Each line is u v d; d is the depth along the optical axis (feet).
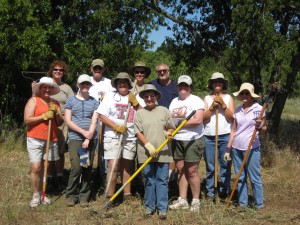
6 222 14.10
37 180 15.37
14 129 27.27
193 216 14.57
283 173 21.31
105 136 15.47
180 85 15.14
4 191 17.17
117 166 15.48
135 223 14.14
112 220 14.33
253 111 14.97
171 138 14.21
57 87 15.47
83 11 28.14
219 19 29.73
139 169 14.39
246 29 23.24
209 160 16.29
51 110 15.06
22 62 25.43
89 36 28.43
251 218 14.56
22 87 29.04
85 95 15.81
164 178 14.58
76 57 27.99
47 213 14.96
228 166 16.44
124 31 28.37
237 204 15.96
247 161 15.15
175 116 15.17
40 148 15.28
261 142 24.09
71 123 15.43
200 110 14.96
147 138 14.43
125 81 15.20
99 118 16.08
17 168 20.83
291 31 26.23
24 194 16.96
